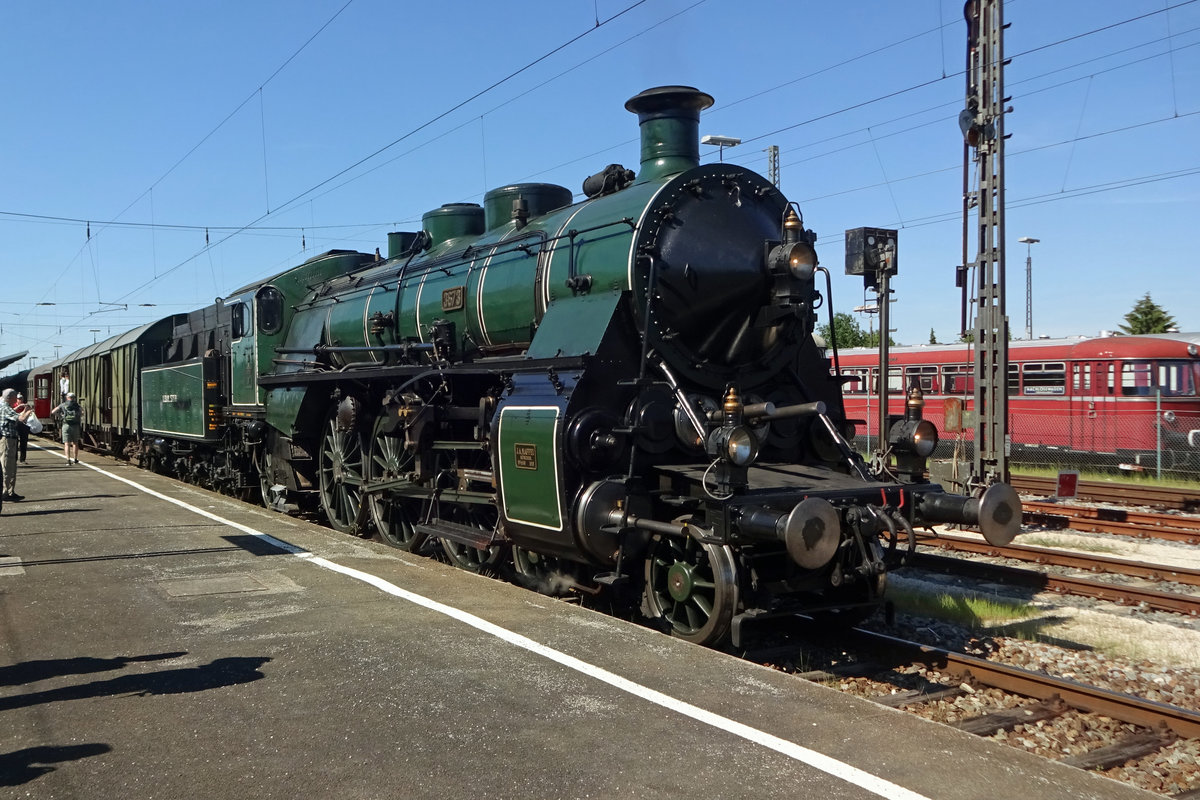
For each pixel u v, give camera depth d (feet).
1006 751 13.23
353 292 38.96
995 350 39.88
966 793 11.87
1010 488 19.71
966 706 17.74
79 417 71.26
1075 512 43.11
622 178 26.23
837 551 19.69
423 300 31.81
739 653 21.12
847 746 13.35
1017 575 28.94
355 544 29.71
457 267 30.66
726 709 14.79
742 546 19.60
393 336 33.88
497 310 27.20
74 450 70.44
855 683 19.16
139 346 67.97
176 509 38.86
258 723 14.24
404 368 29.40
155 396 62.85
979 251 40.27
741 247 23.27
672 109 25.44
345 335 37.93
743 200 24.14
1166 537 37.52
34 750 13.21
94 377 88.07
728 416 18.74
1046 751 15.58
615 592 23.75
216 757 12.98
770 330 23.86
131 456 73.97
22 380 140.26
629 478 20.80
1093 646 22.08
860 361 76.84
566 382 21.26
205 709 14.82
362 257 47.65
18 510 38.65
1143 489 48.21
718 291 22.77
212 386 50.24
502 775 12.40
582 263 23.63
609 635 18.93
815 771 12.51
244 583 23.84
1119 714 16.85
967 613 24.68
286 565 26.21
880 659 21.06
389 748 13.29
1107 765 14.92
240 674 16.52
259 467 44.75
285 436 40.27
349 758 12.94
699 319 22.71
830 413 25.21
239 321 46.75
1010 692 18.48
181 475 61.36
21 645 18.34
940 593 27.07
